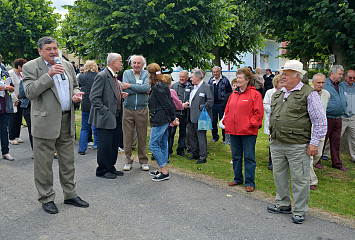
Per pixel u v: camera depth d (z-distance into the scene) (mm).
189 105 6410
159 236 3238
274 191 4699
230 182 4992
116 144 5352
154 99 4988
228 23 10633
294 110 3609
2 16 12906
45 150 3730
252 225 3547
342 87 6109
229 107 4820
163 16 8539
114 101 5121
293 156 3635
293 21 6609
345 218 3779
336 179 5406
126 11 8898
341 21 5980
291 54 9797
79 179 5133
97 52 10273
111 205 4047
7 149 6316
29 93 3553
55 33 14570
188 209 3965
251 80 4707
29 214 3717
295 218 3629
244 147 4711
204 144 6258
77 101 3926
